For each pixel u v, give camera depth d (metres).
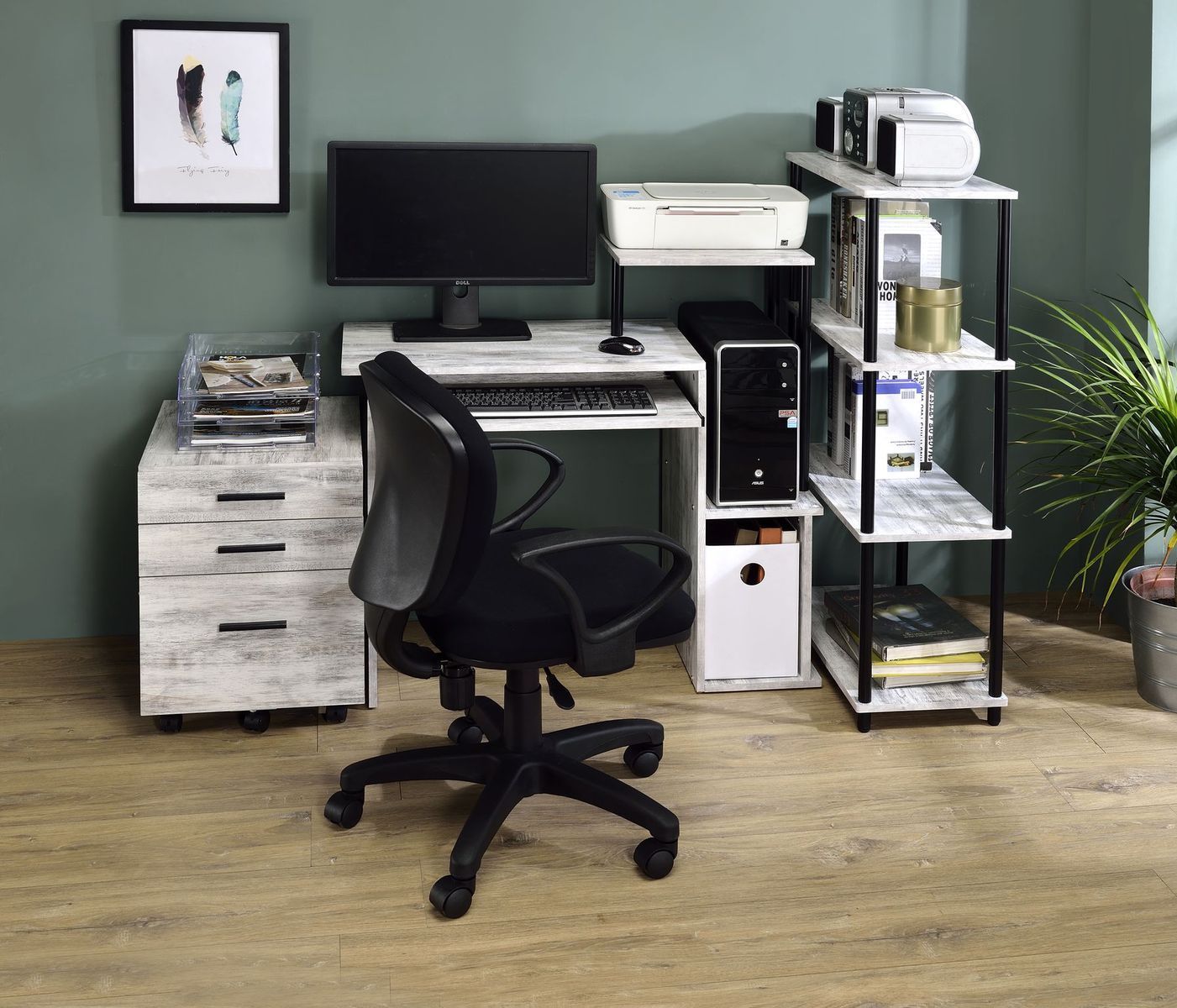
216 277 3.62
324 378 3.72
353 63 3.54
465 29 3.55
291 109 3.54
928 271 3.41
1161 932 2.59
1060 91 3.75
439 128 3.61
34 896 2.68
